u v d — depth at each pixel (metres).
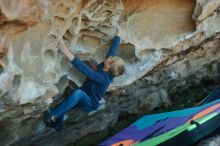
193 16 7.30
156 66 7.64
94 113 7.64
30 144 7.34
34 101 6.06
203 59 8.36
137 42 7.06
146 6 6.97
